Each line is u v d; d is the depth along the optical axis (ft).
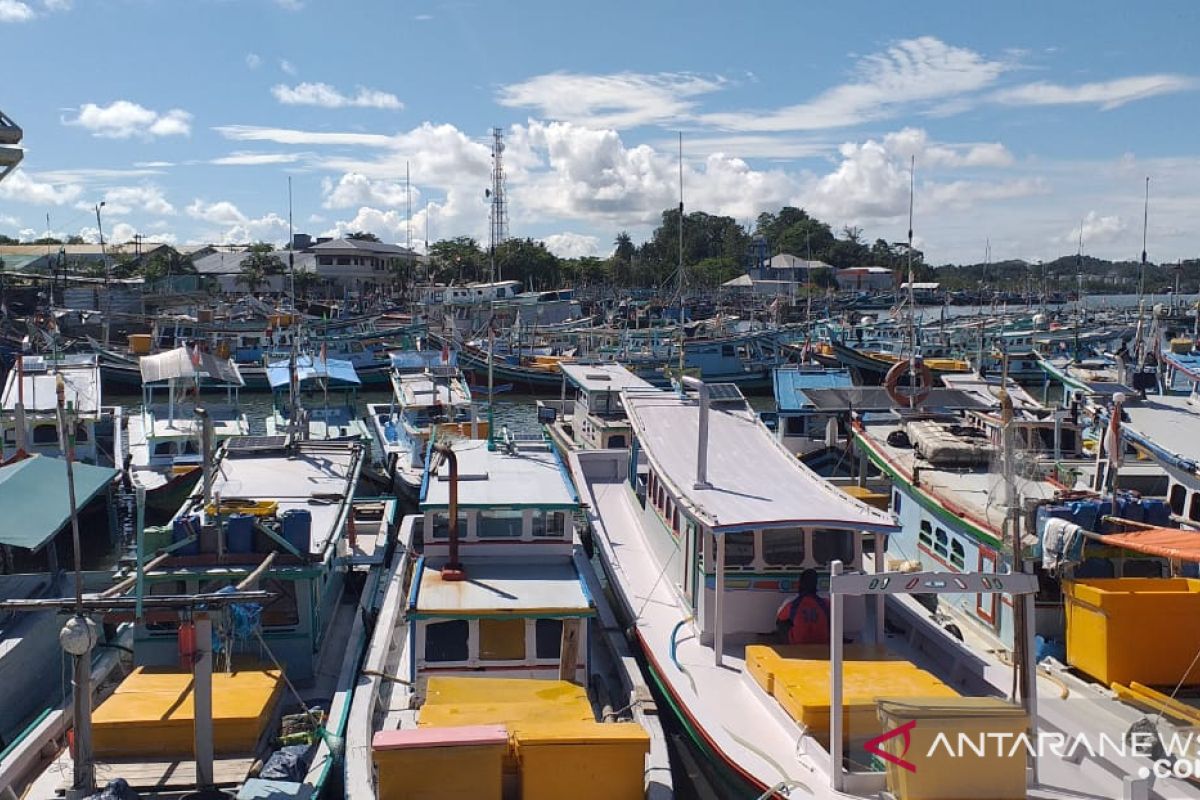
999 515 57.72
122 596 46.55
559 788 39.91
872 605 54.75
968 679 48.60
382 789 38.70
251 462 79.46
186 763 43.11
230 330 222.89
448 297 337.11
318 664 55.67
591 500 83.82
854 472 101.09
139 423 128.57
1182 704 44.42
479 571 59.00
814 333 278.26
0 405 105.40
